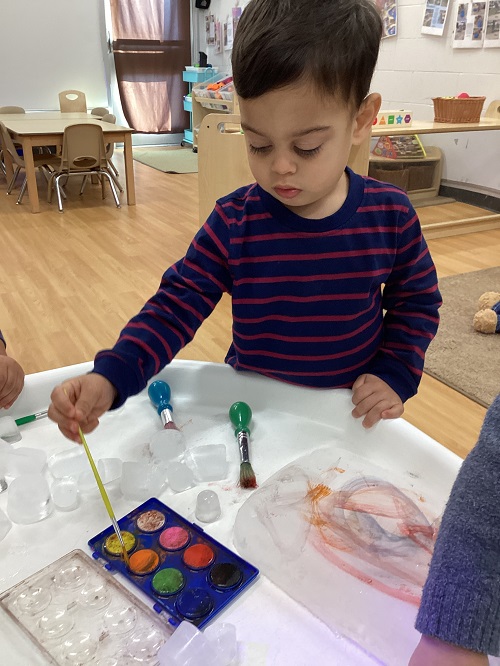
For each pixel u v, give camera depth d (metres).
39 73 5.26
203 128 2.47
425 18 3.51
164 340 0.68
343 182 0.72
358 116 0.61
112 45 5.42
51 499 0.59
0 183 4.17
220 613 0.47
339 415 0.72
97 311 2.09
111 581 0.49
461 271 2.57
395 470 0.65
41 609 0.47
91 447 0.68
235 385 0.76
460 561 0.33
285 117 0.54
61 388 0.59
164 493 0.61
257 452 0.67
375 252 0.72
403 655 0.44
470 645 0.33
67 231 3.03
